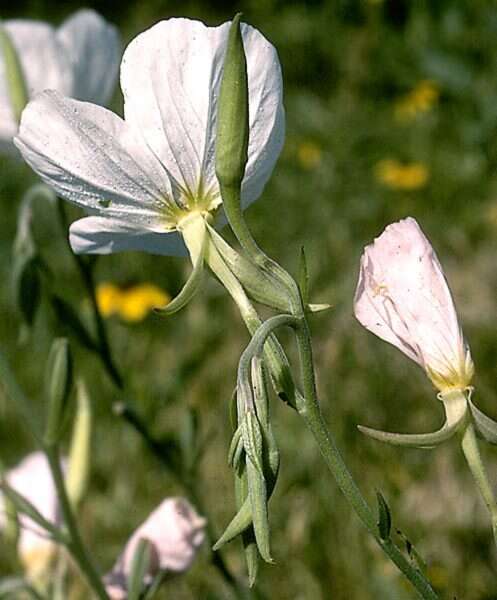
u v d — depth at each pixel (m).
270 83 0.31
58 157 0.31
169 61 0.31
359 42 1.44
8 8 2.00
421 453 0.61
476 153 1.06
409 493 0.59
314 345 0.73
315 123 1.26
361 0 1.55
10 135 0.49
